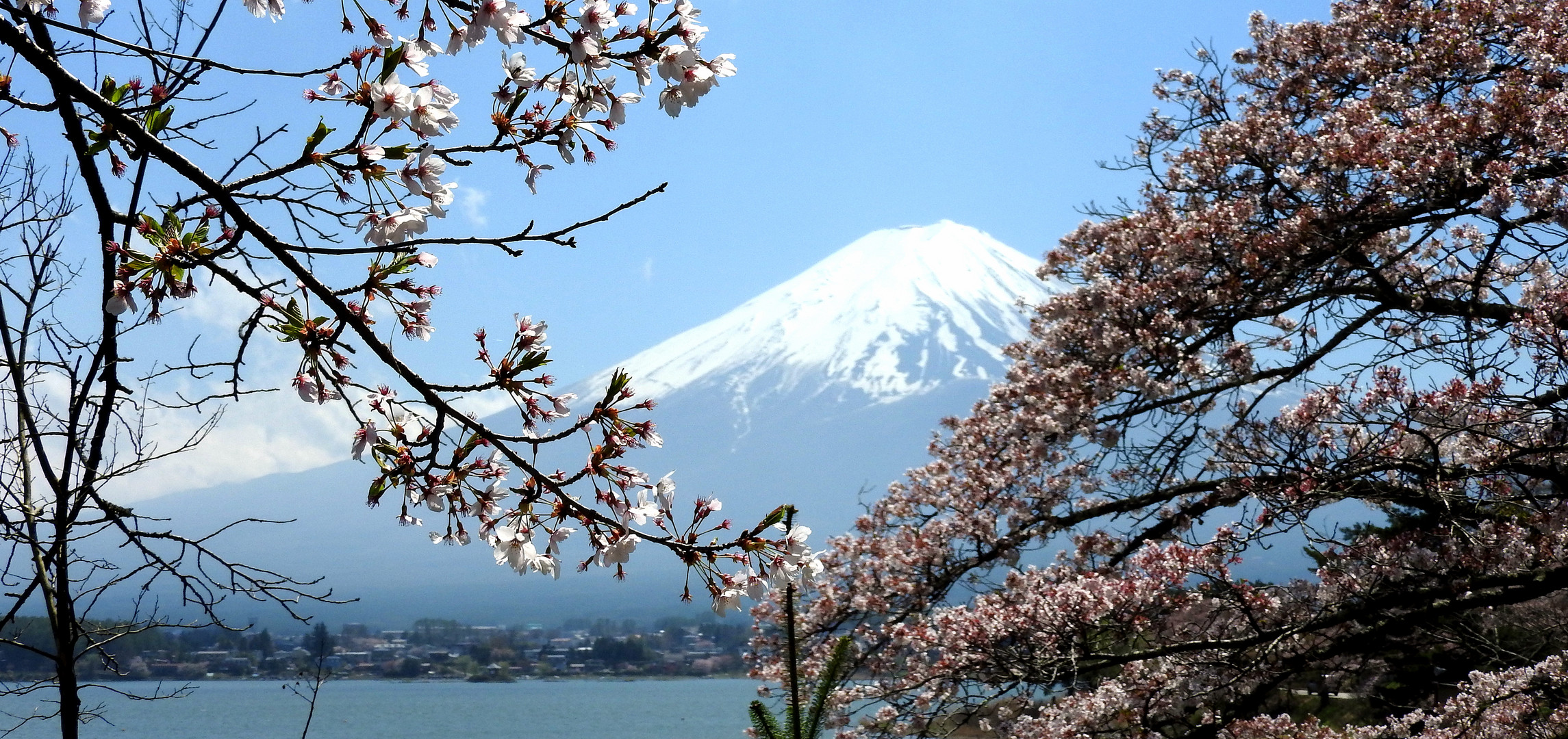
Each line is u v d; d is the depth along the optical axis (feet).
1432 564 28.19
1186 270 36.68
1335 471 27.43
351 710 338.95
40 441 9.50
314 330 7.73
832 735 32.37
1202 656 29.37
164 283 7.49
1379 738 26.81
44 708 12.42
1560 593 29.91
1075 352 40.42
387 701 394.32
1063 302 39.45
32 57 7.22
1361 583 28.19
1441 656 31.04
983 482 41.04
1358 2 42.14
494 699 414.41
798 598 10.39
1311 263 34.35
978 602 33.55
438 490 8.06
